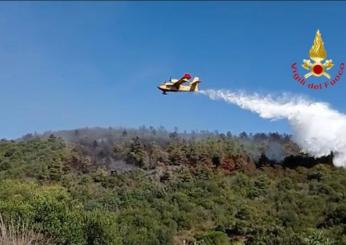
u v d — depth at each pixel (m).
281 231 58.22
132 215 67.62
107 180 93.00
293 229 62.06
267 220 67.38
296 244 54.25
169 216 70.56
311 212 70.50
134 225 63.41
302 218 67.94
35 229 36.34
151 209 72.56
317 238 47.44
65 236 39.69
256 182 89.12
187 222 70.00
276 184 88.56
